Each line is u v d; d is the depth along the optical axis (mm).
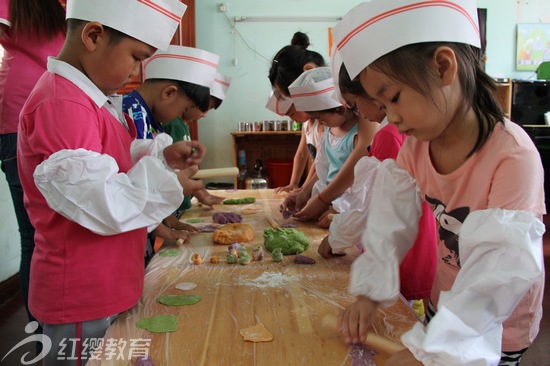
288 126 3668
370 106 923
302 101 1375
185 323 720
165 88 1329
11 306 2129
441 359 532
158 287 875
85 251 776
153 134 1361
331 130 1627
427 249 1011
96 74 807
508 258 562
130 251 825
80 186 699
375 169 1001
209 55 1413
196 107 1422
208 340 664
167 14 833
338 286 865
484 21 3863
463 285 588
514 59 3977
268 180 3709
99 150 777
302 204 1584
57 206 710
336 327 692
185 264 1010
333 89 1342
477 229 601
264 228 1325
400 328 707
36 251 813
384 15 643
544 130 3330
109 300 782
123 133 926
